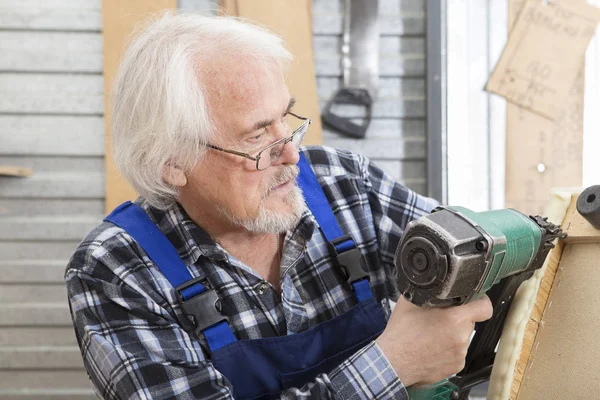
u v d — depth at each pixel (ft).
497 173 8.60
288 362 3.92
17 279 8.68
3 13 8.40
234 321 3.97
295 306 4.09
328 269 4.25
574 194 3.59
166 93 3.68
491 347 3.88
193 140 3.74
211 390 3.64
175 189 4.03
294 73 8.27
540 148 8.54
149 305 3.76
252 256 4.20
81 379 8.77
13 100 8.50
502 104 8.54
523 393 3.44
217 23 3.83
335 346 4.07
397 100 8.64
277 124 3.84
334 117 8.54
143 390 3.57
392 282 4.58
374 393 3.55
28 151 8.57
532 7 8.42
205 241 4.02
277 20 8.20
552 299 3.55
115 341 3.73
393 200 4.65
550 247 3.43
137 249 3.97
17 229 8.66
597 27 8.38
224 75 3.67
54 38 8.46
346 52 8.44
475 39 8.46
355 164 4.67
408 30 8.56
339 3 8.48
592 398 3.25
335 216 4.41
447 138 8.52
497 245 3.00
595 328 3.35
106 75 8.38
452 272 2.92
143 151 3.88
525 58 8.46
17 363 8.73
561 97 8.48
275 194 3.99
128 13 8.29
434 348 3.49
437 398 3.71
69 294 3.88
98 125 8.58
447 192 8.55
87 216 8.69
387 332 3.66
